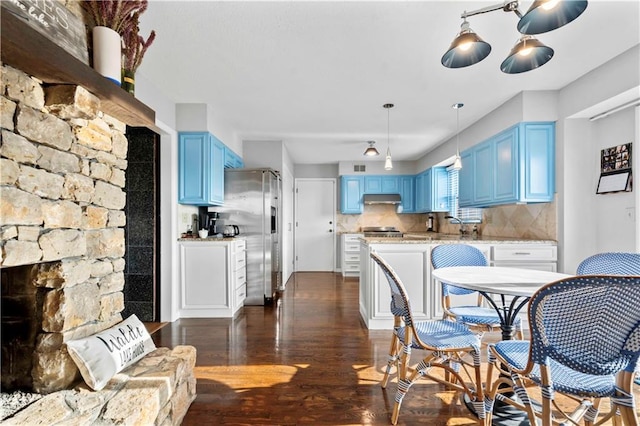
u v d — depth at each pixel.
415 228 6.92
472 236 4.61
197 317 3.59
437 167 5.66
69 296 1.41
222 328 3.23
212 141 3.62
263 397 1.98
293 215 6.94
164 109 3.22
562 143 3.08
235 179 4.19
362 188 6.69
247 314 3.73
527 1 1.82
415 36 2.18
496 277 1.95
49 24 1.26
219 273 3.59
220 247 3.58
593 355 1.14
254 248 4.18
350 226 6.97
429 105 3.50
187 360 1.85
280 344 2.82
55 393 1.35
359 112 3.73
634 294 1.05
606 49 2.39
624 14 1.97
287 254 5.90
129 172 3.43
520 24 1.44
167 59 2.49
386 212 6.96
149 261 3.42
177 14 1.94
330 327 3.27
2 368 1.38
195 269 3.58
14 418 1.19
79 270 1.48
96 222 1.60
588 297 1.11
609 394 1.18
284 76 2.79
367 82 2.92
